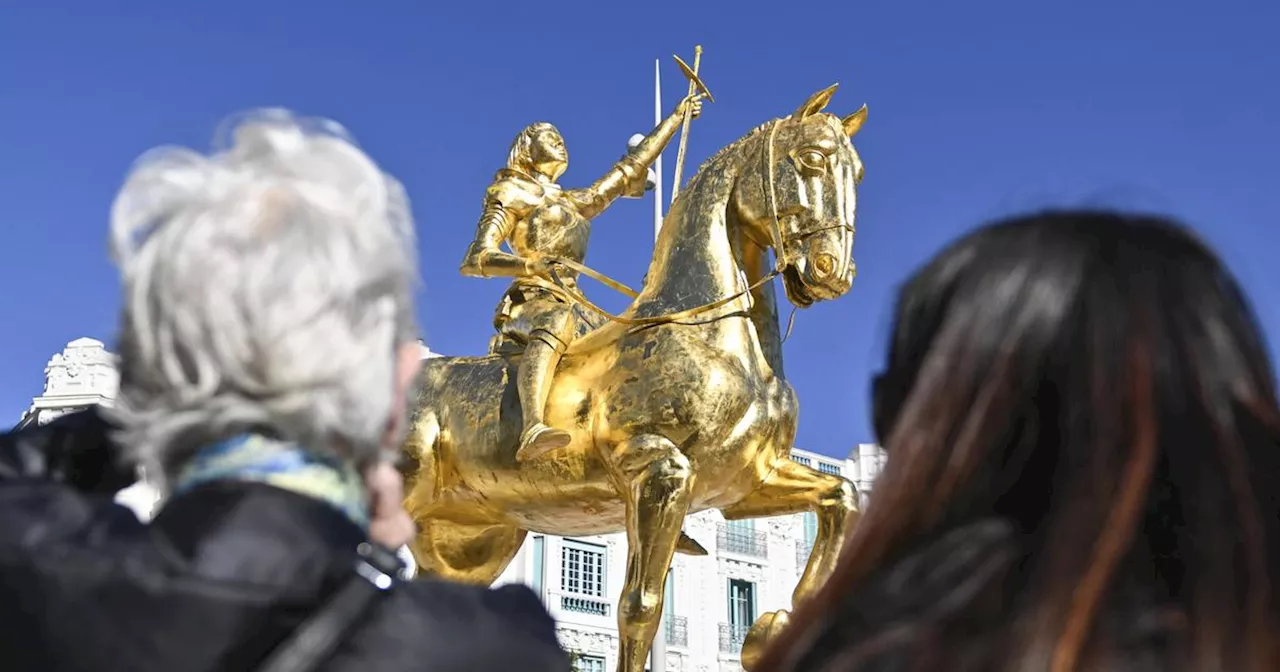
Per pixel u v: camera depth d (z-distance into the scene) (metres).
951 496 1.14
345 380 1.43
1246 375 1.11
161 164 1.58
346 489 1.45
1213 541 1.01
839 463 22.95
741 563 24.72
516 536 6.95
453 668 1.33
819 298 6.01
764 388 6.02
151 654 1.24
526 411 6.01
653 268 6.45
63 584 1.26
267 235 1.47
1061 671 0.99
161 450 1.41
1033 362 1.13
